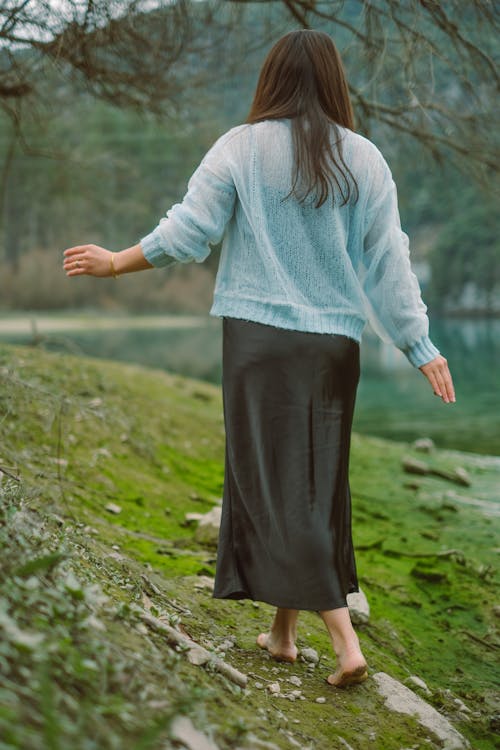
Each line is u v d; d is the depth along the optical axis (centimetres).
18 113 464
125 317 4869
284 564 200
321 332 204
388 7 332
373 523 441
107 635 162
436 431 847
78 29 355
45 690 119
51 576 167
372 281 216
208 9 421
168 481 444
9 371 351
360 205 208
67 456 393
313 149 203
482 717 237
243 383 204
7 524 174
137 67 446
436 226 8238
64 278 5034
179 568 295
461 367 1744
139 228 3628
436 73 395
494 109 404
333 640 207
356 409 1037
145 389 665
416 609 324
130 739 131
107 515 343
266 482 203
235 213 209
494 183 455
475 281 7300
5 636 133
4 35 353
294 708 199
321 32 215
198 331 3444
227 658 221
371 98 423
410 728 205
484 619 320
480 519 455
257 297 204
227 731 155
